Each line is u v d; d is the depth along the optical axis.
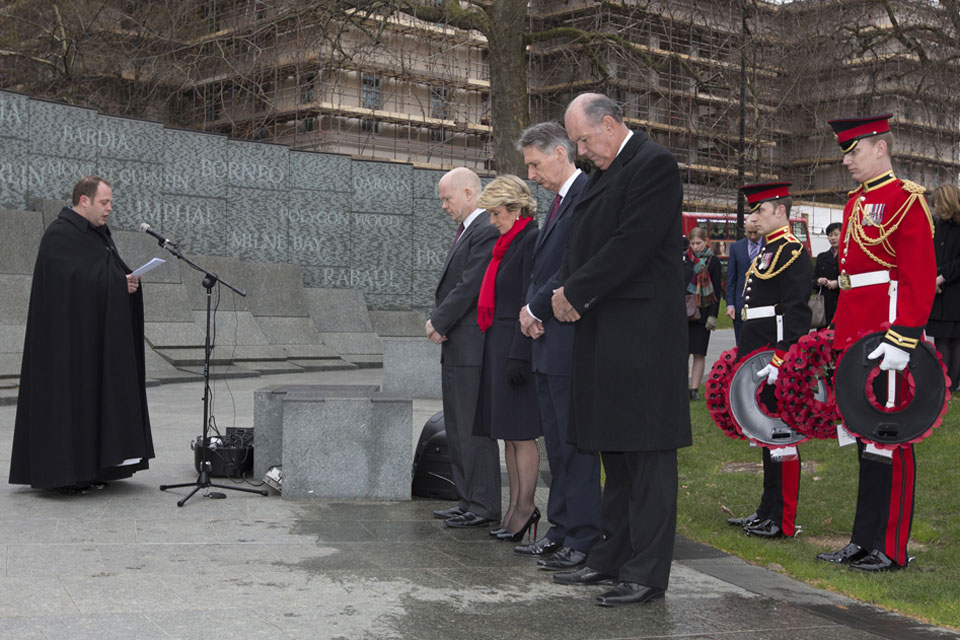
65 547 5.11
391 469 6.64
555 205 5.24
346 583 4.56
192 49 26.17
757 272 5.95
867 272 5.02
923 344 4.83
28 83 31.16
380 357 19.09
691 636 3.89
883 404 4.90
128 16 28.64
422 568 4.89
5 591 4.28
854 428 4.87
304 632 3.81
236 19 30.48
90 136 16.58
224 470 7.22
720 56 26.02
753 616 4.18
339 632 3.83
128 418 6.70
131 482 7.03
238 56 26.73
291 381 15.29
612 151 4.55
